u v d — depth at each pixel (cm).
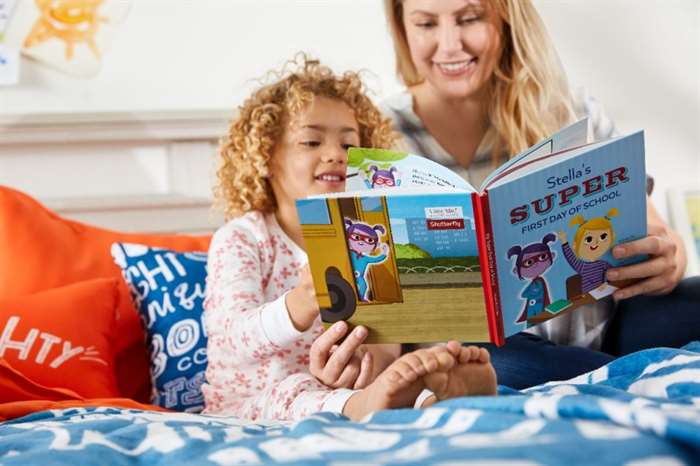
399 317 128
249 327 150
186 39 233
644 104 265
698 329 169
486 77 226
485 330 126
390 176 131
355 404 122
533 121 228
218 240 172
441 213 120
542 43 230
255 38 238
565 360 162
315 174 178
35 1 223
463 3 224
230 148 191
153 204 225
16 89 221
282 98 186
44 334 169
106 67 227
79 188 222
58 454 92
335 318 130
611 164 129
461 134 227
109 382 172
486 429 81
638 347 174
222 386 164
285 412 141
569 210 129
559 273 131
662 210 266
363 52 241
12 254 187
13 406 141
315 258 126
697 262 260
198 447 92
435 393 114
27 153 220
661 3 266
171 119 226
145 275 188
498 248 123
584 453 66
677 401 97
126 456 94
